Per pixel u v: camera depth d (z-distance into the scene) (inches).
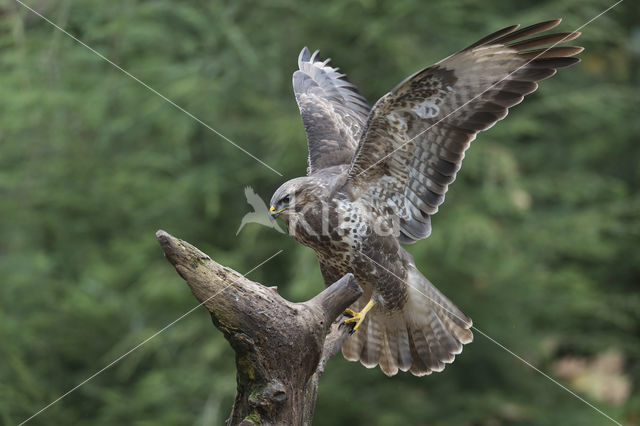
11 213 532.4
